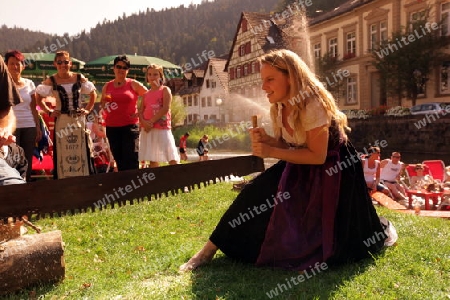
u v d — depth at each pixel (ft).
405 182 36.96
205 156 76.48
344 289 11.50
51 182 10.30
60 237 12.70
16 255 11.83
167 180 11.64
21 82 23.86
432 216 24.09
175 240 16.92
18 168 14.16
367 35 128.77
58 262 12.46
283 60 12.38
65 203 10.47
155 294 11.44
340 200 12.89
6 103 12.76
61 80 24.25
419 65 106.32
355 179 13.23
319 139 12.30
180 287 11.84
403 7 116.26
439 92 108.37
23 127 23.76
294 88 12.35
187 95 213.87
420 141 96.58
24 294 11.78
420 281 12.17
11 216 10.04
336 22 140.46
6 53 23.44
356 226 13.20
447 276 12.64
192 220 20.35
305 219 12.86
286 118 13.06
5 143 12.17
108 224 19.71
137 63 62.03
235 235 13.38
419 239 15.93
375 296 11.18
